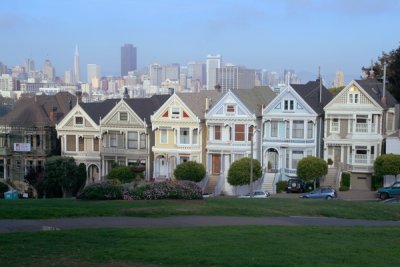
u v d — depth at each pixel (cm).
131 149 6900
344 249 2123
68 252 2033
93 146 7106
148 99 7525
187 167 6219
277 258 1928
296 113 6412
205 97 7119
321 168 5934
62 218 2981
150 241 2241
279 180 6425
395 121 6606
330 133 6359
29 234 2380
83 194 3847
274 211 3406
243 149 6506
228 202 3719
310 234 2492
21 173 7388
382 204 3925
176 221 2944
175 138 6694
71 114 7131
